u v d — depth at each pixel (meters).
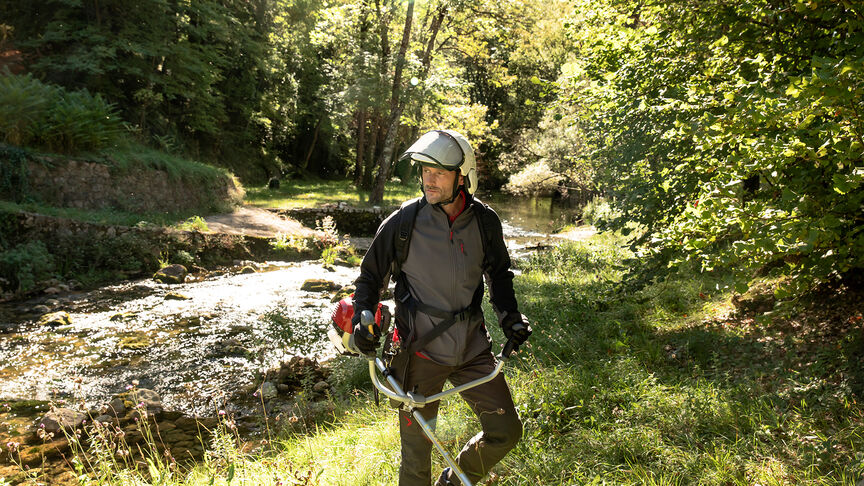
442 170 2.43
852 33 3.98
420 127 28.38
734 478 3.14
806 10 4.29
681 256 4.83
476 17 24.44
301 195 26.00
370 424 4.61
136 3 22.17
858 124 3.11
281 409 5.98
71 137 14.41
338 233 20.92
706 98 4.42
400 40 26.58
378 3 24.97
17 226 11.57
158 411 5.98
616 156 6.53
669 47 5.80
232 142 31.80
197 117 26.73
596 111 7.24
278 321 9.38
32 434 5.38
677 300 7.40
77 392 6.43
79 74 21.12
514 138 38.44
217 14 25.06
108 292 11.14
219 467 3.99
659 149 5.88
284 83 36.62
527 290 9.48
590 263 11.76
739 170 3.70
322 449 4.23
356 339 2.40
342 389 6.18
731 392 4.27
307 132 39.94
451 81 23.80
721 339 5.57
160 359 7.58
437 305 2.56
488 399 2.60
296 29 36.59
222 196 18.95
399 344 2.57
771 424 3.72
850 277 5.65
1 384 6.61
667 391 4.44
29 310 9.63
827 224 3.27
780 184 3.71
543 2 30.05
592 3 7.11
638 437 3.67
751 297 6.45
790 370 4.52
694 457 3.39
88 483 3.68
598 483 3.23
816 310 5.54
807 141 3.44
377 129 37.47
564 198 34.75
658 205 5.91
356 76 25.45
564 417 4.23
